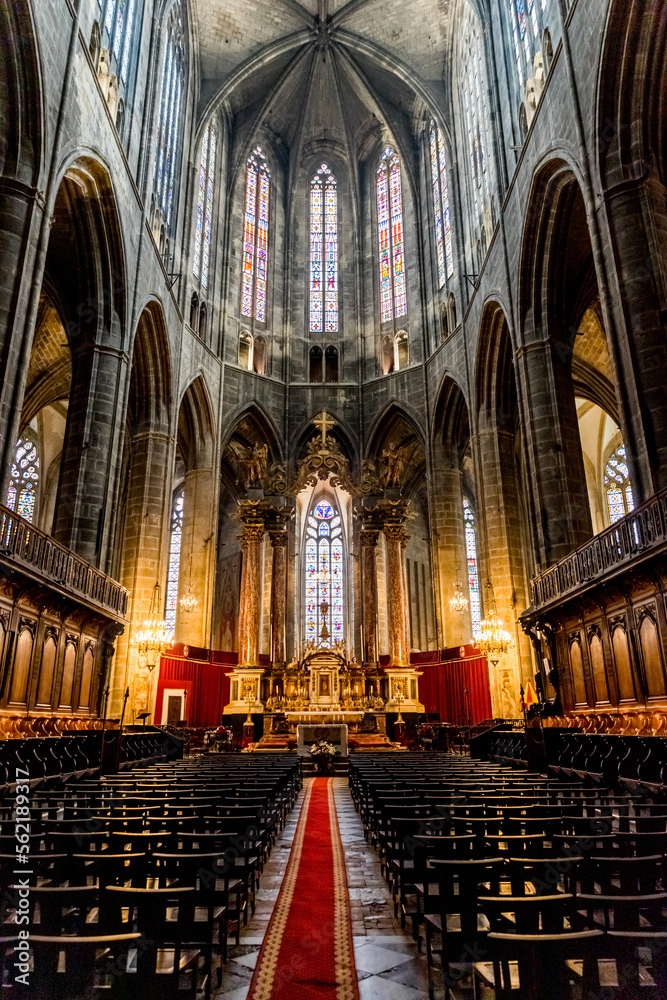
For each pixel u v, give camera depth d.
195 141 34.91
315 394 39.34
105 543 21.53
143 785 9.80
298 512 39.31
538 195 23.02
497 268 27.17
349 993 4.68
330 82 41.22
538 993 3.24
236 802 7.60
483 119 30.38
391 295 40.28
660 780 10.46
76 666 19.39
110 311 23.22
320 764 23.09
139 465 28.89
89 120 19.89
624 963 3.34
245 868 6.05
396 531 30.58
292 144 43.59
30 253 16.08
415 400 36.81
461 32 34.34
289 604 35.25
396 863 7.00
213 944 5.06
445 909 4.41
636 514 14.92
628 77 17.47
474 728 26.22
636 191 17.36
